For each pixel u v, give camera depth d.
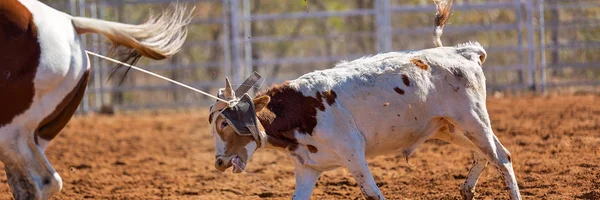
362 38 70.00
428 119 18.25
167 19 18.31
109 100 61.25
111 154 32.78
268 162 29.27
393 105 17.83
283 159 29.70
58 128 16.86
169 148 34.12
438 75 18.25
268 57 74.31
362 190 17.34
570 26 52.81
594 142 27.64
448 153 28.17
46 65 15.98
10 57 15.66
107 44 18.50
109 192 24.92
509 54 65.25
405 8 49.31
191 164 29.89
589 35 60.97
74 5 49.47
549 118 35.03
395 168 26.25
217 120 17.05
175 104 50.16
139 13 64.44
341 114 17.38
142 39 17.94
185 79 69.56
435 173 24.84
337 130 17.27
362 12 48.91
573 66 49.53
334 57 50.56
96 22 17.41
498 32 66.56
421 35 71.75
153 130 40.16
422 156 28.03
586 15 61.41
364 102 17.62
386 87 17.83
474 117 18.16
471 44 19.22
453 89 18.22
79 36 17.20
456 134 19.27
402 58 18.39
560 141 28.58
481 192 21.56
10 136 16.03
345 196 22.59
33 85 15.92
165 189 25.08
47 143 16.88
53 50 16.14
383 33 49.12
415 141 18.52
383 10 49.19
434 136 19.61
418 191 22.55
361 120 17.61
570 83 49.38
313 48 74.88
